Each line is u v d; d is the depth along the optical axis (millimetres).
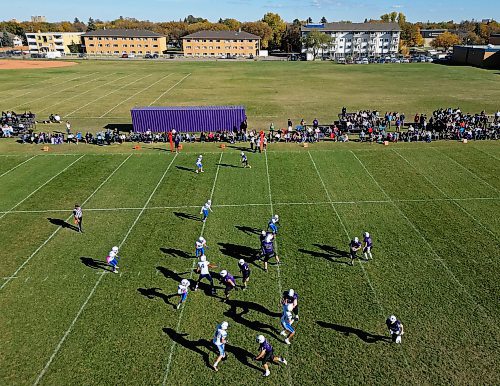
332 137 38344
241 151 35594
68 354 14305
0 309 16422
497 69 95750
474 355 14070
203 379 13352
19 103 57000
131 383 13195
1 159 33500
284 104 56406
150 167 31656
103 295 17219
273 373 13562
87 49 157750
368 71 96750
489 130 38906
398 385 13039
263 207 24922
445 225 22516
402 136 37812
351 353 14289
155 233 22031
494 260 19266
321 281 18031
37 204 25422
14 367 13805
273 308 16531
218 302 16875
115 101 58344
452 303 16531
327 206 24969
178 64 116688
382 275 18375
